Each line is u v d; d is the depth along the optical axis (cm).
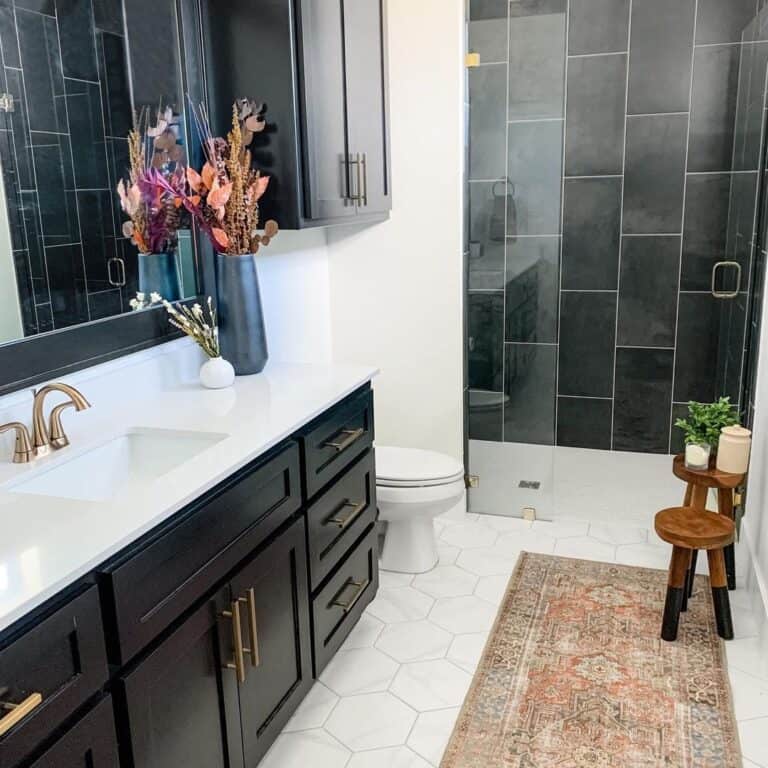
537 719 202
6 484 149
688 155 363
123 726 128
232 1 219
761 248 280
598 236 383
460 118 294
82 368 188
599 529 316
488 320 319
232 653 161
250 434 175
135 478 183
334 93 242
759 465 260
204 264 236
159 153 212
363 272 321
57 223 179
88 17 185
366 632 244
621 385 399
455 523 325
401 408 329
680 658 226
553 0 288
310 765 188
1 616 101
